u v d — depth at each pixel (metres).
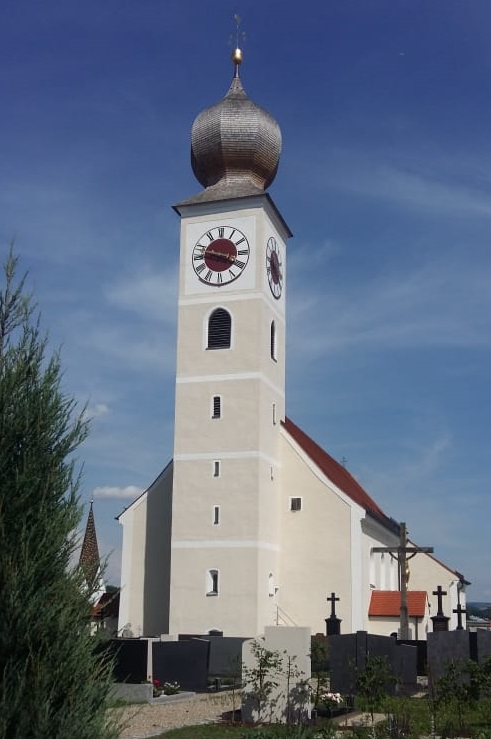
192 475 47.97
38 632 11.49
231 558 46.41
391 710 24.80
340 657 28.86
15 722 11.09
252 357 48.56
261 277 49.56
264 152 53.19
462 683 26.59
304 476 50.50
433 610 64.69
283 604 49.22
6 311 12.96
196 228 51.28
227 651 39.16
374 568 55.38
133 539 51.19
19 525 11.91
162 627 49.66
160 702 29.23
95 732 11.71
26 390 12.69
